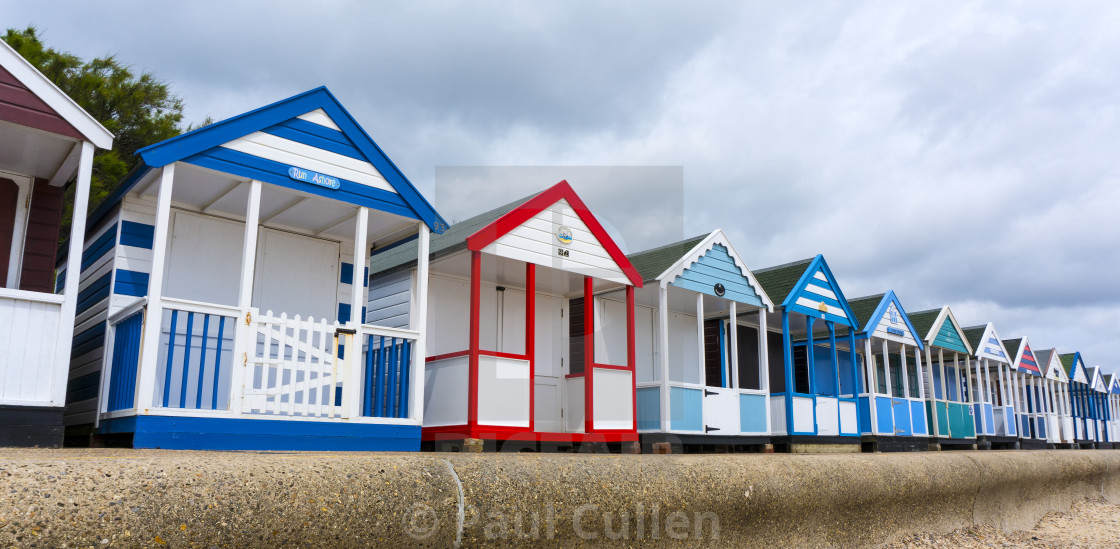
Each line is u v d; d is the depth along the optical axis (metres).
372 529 2.98
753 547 5.01
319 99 7.64
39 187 8.02
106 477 2.54
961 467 8.06
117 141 19.47
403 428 7.62
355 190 7.77
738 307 14.25
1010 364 24.17
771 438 13.96
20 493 2.35
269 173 7.19
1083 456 12.59
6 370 5.82
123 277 7.63
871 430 16.30
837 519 5.96
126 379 6.60
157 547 2.46
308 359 7.07
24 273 7.80
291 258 8.87
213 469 2.78
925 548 6.89
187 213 8.18
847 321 16.23
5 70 6.20
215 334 8.06
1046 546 8.30
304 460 3.10
